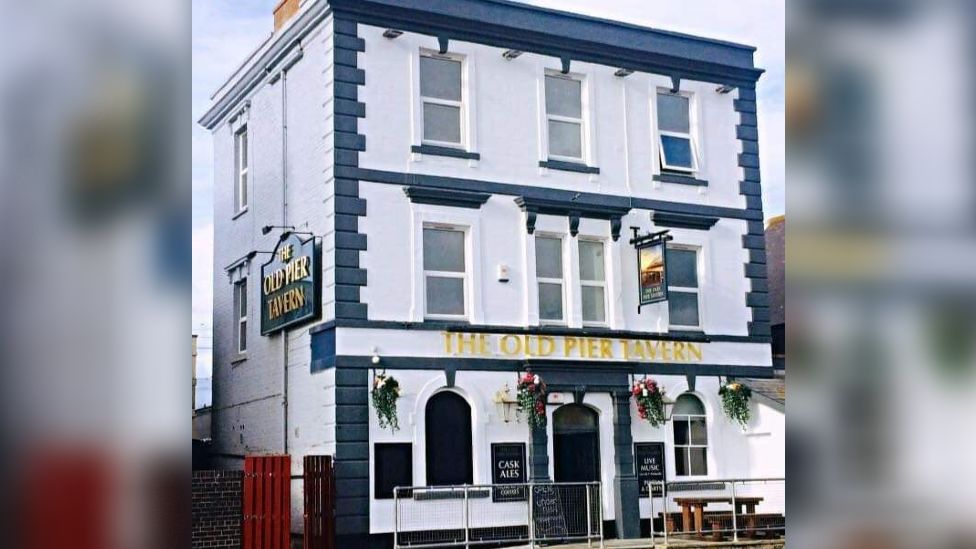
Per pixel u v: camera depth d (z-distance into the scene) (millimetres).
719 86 22203
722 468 20609
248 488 16688
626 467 19469
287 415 19406
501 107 19719
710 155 21891
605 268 20375
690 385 20578
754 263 21953
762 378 21484
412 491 17516
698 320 21203
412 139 18734
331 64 18422
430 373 18109
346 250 17859
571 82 20766
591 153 20453
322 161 18609
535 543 17953
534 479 18531
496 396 18594
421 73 19188
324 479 16703
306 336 18812
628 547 17656
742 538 18359
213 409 23984
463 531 17812
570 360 19281
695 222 21359
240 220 22812
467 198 19000
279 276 19906
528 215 19484
